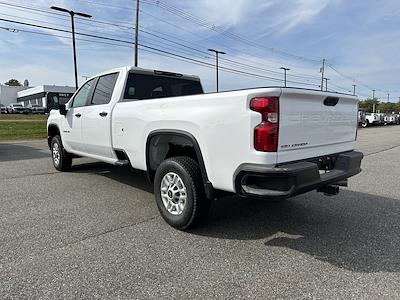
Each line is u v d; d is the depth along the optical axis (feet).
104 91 19.19
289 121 11.39
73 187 20.30
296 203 17.42
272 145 10.88
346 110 14.55
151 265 10.65
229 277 9.98
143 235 13.02
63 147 24.13
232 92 11.51
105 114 18.01
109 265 10.62
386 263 10.89
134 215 15.28
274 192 10.85
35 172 24.94
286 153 11.39
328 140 13.50
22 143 47.03
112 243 12.25
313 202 17.66
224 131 11.71
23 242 12.24
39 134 60.90
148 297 8.95
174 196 13.70
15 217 14.89
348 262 10.95
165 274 10.11
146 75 18.99
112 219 14.74
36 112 210.18
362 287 9.46
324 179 12.30
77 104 21.80
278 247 12.05
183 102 13.24
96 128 18.94
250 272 10.28
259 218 15.05
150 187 20.33
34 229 13.50
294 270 10.41
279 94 10.89
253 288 9.41
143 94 18.81
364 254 11.54
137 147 15.84
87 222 14.34
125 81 18.07
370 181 23.07
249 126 11.02
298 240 12.68
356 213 15.92
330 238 12.89
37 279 9.75
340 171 13.56
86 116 19.93
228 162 11.71
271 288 9.41
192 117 12.76
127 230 13.50
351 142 15.23
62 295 8.99
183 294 9.09
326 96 12.79
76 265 10.59
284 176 10.71
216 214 15.55
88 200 17.58
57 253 11.39
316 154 12.87
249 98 11.02
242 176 11.34
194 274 10.13
